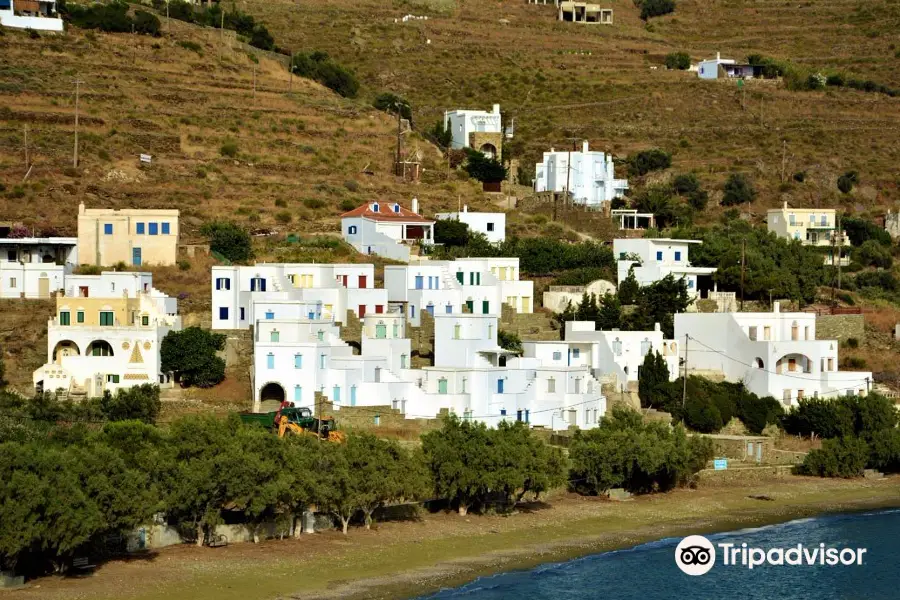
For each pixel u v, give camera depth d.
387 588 192.12
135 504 188.25
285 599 183.25
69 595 177.12
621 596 196.75
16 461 179.75
